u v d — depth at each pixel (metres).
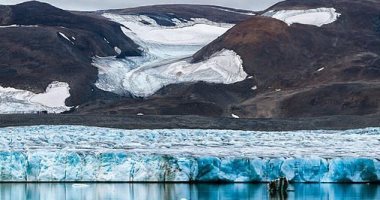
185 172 143.38
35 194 131.88
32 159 145.62
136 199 125.25
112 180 144.50
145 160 144.50
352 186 141.25
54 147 161.50
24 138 172.00
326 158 144.75
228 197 127.62
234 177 143.62
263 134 199.75
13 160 146.12
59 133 179.88
